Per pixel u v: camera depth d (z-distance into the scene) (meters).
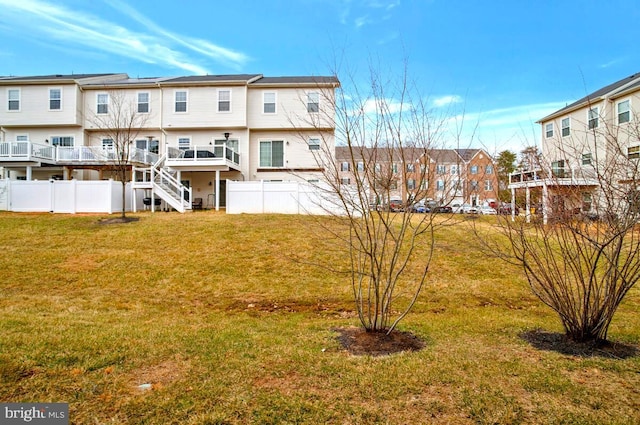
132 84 22.42
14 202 17.66
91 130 22.81
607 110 18.80
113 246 10.64
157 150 22.80
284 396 3.01
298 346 4.26
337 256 9.95
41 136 22.84
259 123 22.59
